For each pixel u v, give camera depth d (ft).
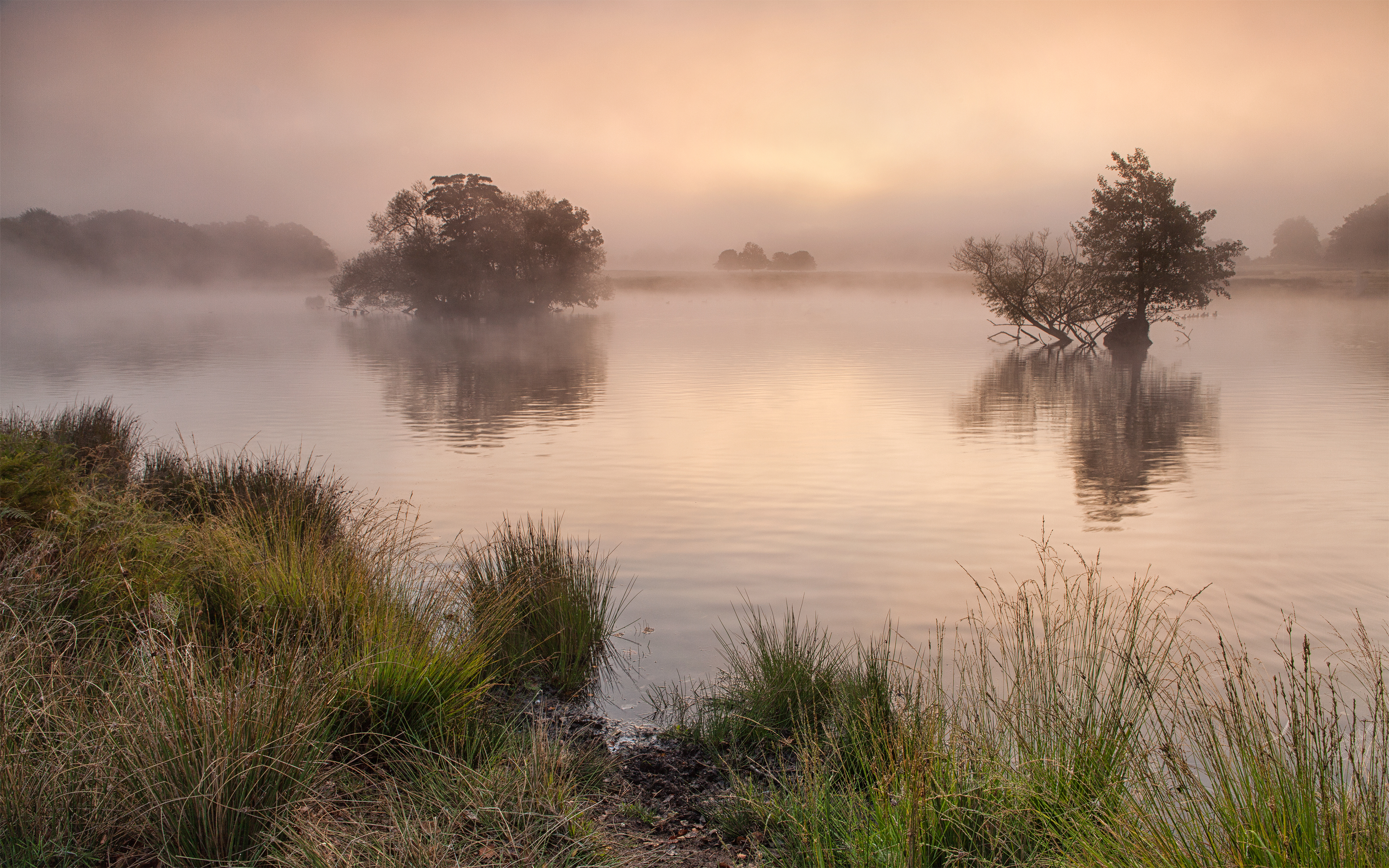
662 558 33.27
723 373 112.27
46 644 13.84
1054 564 32.58
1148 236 143.43
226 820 10.36
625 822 13.52
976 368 118.11
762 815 13.12
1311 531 37.88
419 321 253.65
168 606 16.34
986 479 49.29
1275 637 24.18
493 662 19.25
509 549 25.00
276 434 65.72
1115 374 110.32
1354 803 8.83
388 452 58.59
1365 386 94.02
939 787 11.30
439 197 239.30
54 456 23.84
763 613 26.50
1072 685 14.61
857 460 55.11
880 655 20.85
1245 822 9.22
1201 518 40.19
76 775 10.92
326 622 16.46
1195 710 12.53
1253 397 86.43
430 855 10.57
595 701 19.15
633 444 61.31
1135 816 10.11
